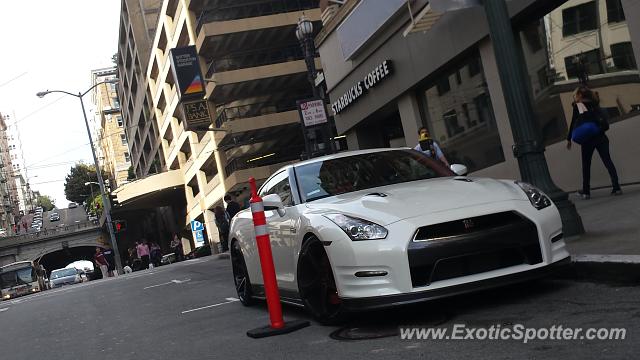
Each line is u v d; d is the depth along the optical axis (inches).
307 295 203.8
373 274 171.2
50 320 382.9
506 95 260.2
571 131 354.3
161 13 1712.6
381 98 601.6
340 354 162.4
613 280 189.8
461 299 201.9
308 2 1429.6
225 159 1502.2
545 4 394.3
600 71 364.5
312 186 223.3
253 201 209.0
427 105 553.0
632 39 331.9
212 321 256.7
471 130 499.2
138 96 2449.6
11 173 5049.2
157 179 1964.8
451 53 480.1
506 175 460.8
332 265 181.2
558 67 398.0
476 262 172.7
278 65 1334.9
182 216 2277.3
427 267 169.5
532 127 256.1
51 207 7165.4
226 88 1365.7
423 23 447.8
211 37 1322.6
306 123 598.2
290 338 192.4
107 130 3890.3
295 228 206.5
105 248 3198.8
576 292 186.7
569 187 407.5
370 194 197.3
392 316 195.0
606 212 294.5
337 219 183.6
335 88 696.4
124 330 280.1
